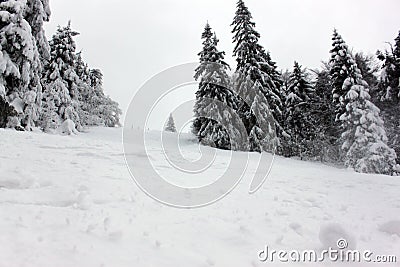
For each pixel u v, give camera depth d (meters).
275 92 25.22
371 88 26.92
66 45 27.33
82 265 2.51
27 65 16.06
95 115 37.22
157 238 3.29
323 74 31.27
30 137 10.73
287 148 28.11
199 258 2.95
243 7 24.55
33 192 4.37
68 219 3.43
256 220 4.36
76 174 5.83
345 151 23.70
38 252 2.62
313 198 6.07
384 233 4.21
